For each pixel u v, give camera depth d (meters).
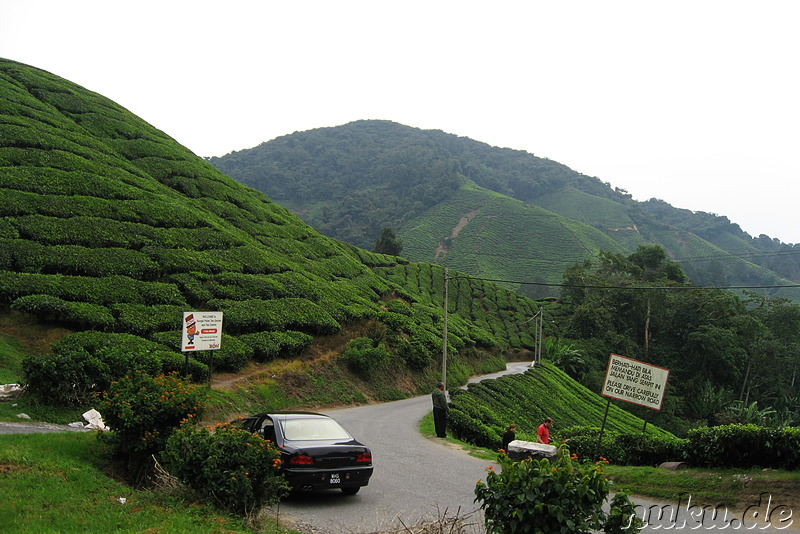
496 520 6.60
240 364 29.45
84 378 19.02
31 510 8.28
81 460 11.30
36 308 25.39
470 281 82.56
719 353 64.62
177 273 34.19
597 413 46.66
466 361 54.22
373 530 9.42
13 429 15.25
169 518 8.47
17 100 46.84
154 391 11.62
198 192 50.03
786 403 66.56
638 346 71.88
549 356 66.81
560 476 6.50
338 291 44.88
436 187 190.62
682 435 54.66
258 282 37.53
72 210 34.50
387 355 38.56
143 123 59.66
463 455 17.84
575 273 87.38
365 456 11.50
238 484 9.17
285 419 12.16
